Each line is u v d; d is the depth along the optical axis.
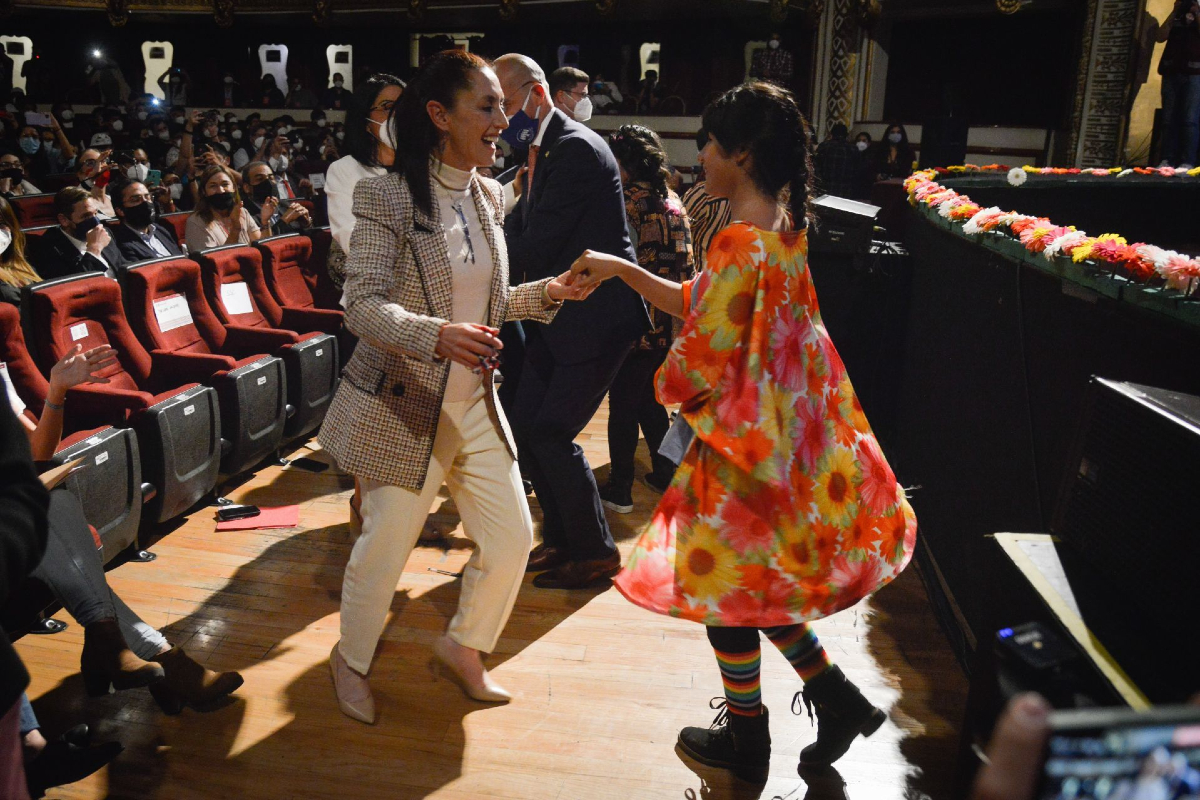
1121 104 11.23
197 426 3.18
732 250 1.70
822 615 1.72
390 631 2.66
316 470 3.91
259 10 16.81
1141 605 1.38
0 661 1.03
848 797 2.00
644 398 3.72
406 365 2.01
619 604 2.86
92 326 3.26
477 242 2.07
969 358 2.77
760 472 1.69
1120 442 1.47
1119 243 1.78
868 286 4.07
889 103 15.20
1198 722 0.52
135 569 2.96
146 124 15.32
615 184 2.79
